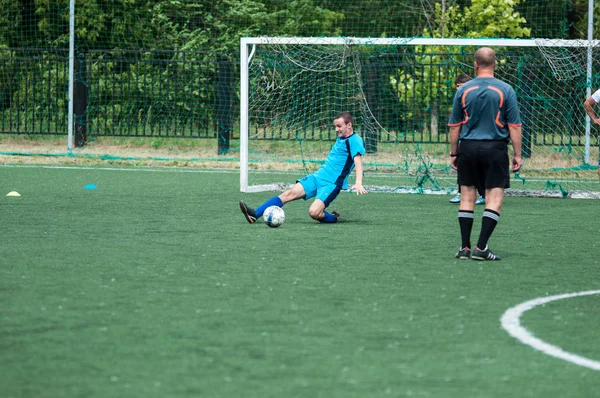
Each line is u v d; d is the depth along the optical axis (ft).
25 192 109.91
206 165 157.48
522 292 51.93
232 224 82.64
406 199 109.81
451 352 38.65
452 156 64.64
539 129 149.38
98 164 156.35
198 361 36.76
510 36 187.93
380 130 157.89
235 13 254.47
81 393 32.60
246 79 116.06
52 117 220.84
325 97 166.81
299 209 97.04
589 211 97.76
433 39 113.19
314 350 38.63
